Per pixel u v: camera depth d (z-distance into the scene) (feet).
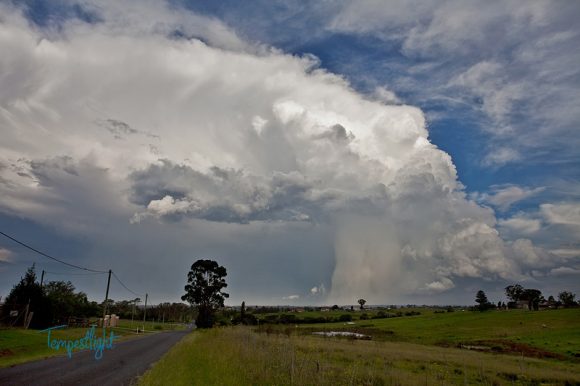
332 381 51.31
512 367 108.47
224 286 279.28
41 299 163.53
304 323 359.66
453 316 383.65
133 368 63.62
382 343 179.73
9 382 48.32
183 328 321.93
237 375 51.47
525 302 510.17
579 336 216.54
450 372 93.45
